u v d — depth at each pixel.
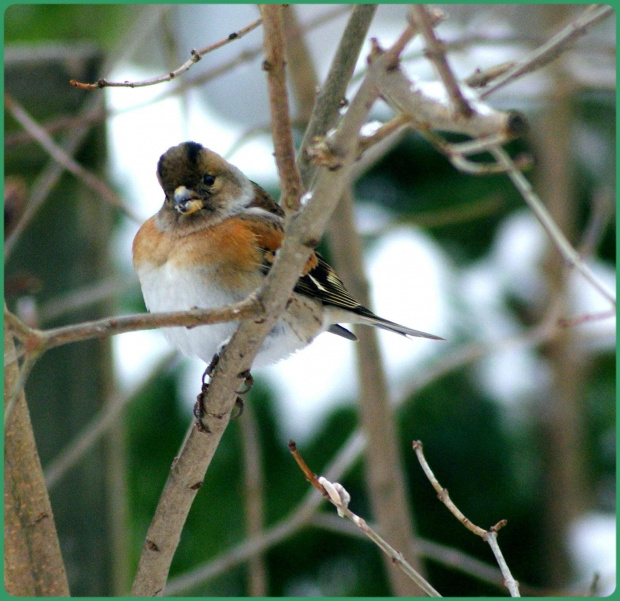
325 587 11.87
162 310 7.72
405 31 3.92
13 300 9.22
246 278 7.50
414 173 13.77
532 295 12.98
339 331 9.09
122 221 12.52
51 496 9.66
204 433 6.13
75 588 9.63
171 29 10.63
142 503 11.79
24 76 10.20
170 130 13.52
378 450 9.30
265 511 11.59
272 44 4.64
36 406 9.73
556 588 12.09
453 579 12.38
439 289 12.36
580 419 13.15
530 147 14.05
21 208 8.00
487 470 11.96
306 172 7.07
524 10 13.73
